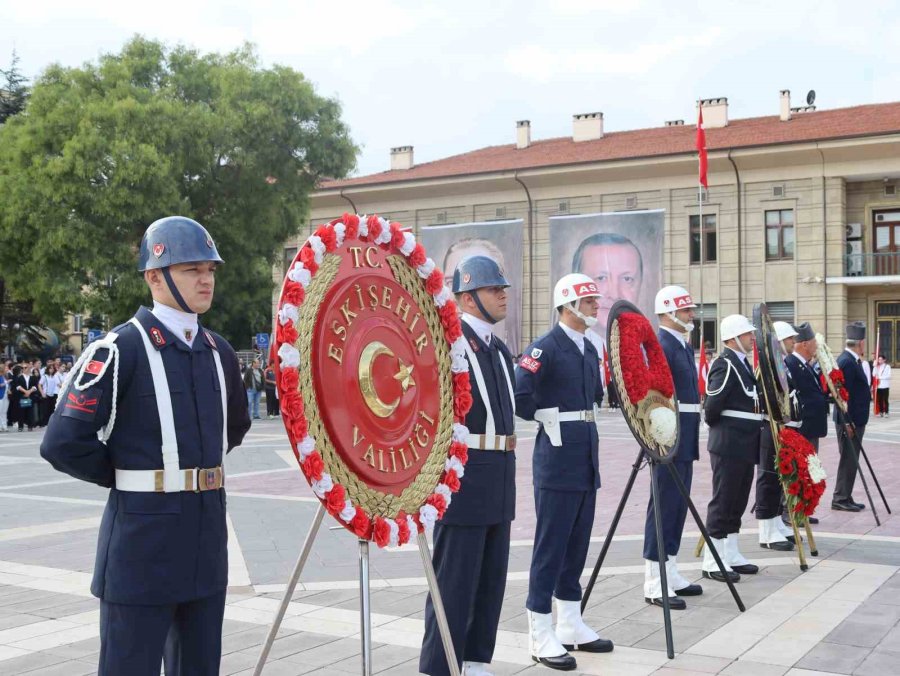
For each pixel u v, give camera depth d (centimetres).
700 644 550
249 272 3097
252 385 2848
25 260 2834
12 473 1456
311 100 3053
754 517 1023
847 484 1039
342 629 579
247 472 1425
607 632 579
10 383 2533
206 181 2988
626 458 1612
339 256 381
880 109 3666
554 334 568
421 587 685
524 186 3775
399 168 4453
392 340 397
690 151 3441
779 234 3431
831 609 621
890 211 3416
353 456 368
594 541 870
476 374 485
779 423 752
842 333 3356
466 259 513
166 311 358
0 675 491
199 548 347
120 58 3019
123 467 342
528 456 1675
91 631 574
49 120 2742
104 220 2714
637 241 2747
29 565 763
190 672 354
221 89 2972
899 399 3438
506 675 502
